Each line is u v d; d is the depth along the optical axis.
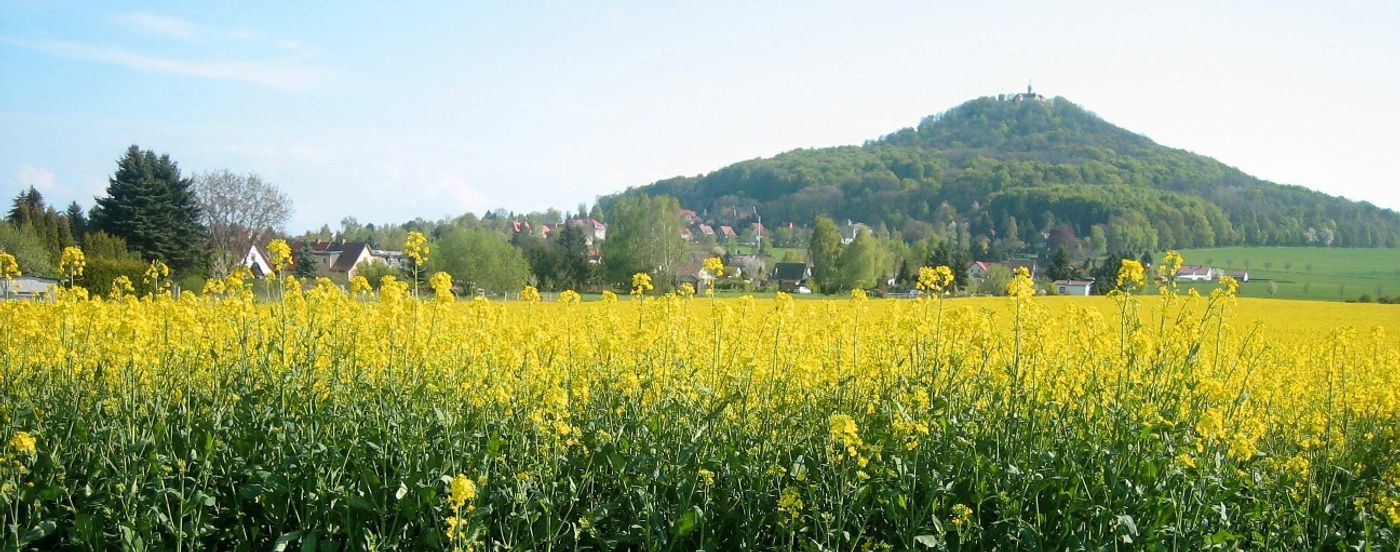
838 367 8.79
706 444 6.89
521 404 7.08
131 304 10.56
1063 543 6.03
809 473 6.80
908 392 7.65
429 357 8.47
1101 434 6.79
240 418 7.00
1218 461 6.33
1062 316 10.50
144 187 54.84
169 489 5.95
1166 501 5.92
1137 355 7.30
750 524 6.41
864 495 6.11
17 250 47.78
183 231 55.62
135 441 6.70
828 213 143.12
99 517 6.02
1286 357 12.76
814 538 6.29
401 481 6.18
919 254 83.75
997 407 7.45
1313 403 9.48
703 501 6.56
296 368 7.46
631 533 6.34
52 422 7.19
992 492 6.36
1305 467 6.82
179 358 8.40
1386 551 6.08
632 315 15.11
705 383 8.73
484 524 5.97
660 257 65.12
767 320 10.45
